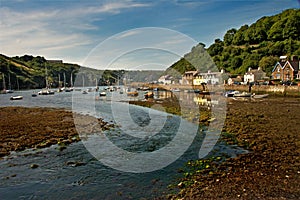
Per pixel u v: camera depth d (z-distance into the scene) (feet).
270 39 378.73
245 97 194.70
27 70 540.52
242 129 77.92
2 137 71.77
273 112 114.62
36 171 46.88
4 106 169.78
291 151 54.08
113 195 36.86
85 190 38.88
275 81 252.42
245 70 325.62
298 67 257.14
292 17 349.20
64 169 47.75
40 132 78.13
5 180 43.01
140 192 37.40
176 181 40.73
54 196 37.24
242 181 39.22
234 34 448.65
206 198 34.30
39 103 193.98
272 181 38.96
